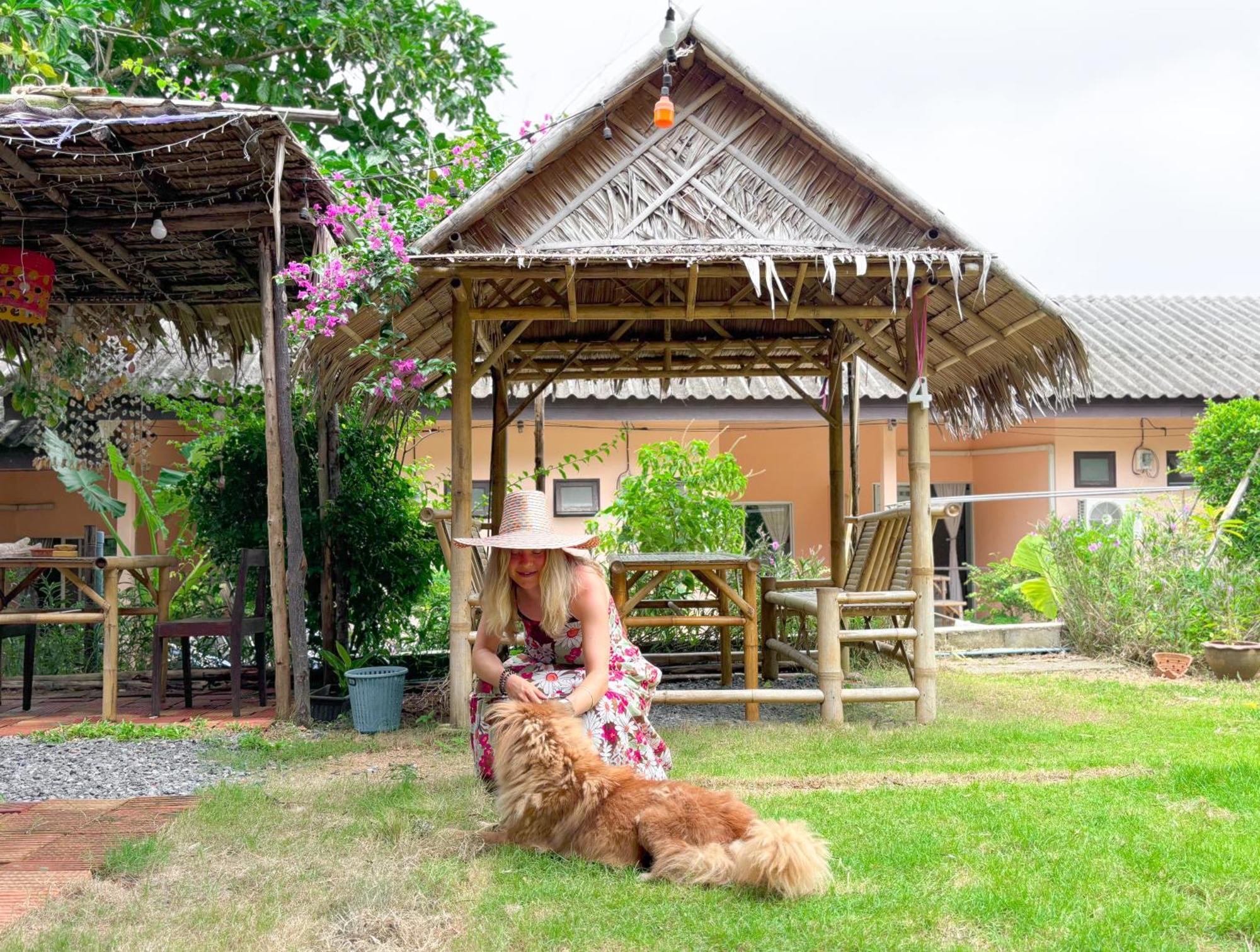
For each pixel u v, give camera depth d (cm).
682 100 609
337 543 753
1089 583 934
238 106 562
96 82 951
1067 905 275
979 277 577
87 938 256
